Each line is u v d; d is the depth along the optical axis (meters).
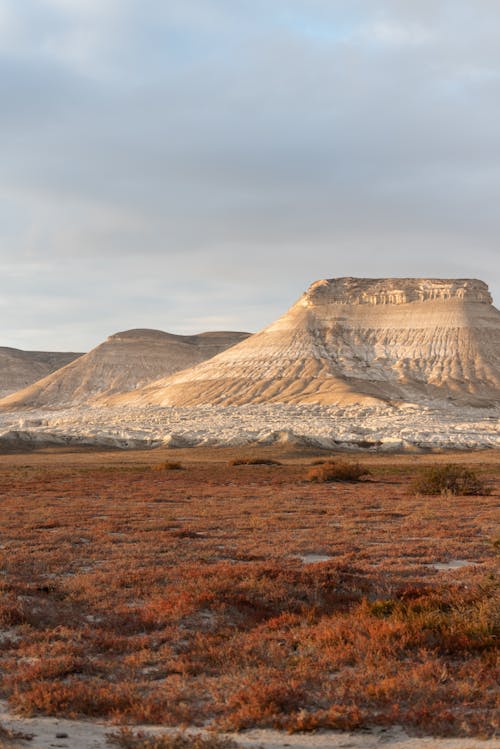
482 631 12.77
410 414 191.38
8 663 11.95
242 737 8.96
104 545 25.75
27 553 23.62
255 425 176.00
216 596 16.00
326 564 20.45
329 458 115.81
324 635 12.80
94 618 15.30
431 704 9.79
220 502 43.81
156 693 10.38
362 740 8.83
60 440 144.12
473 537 28.38
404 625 12.97
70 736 8.98
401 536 28.62
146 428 167.50
